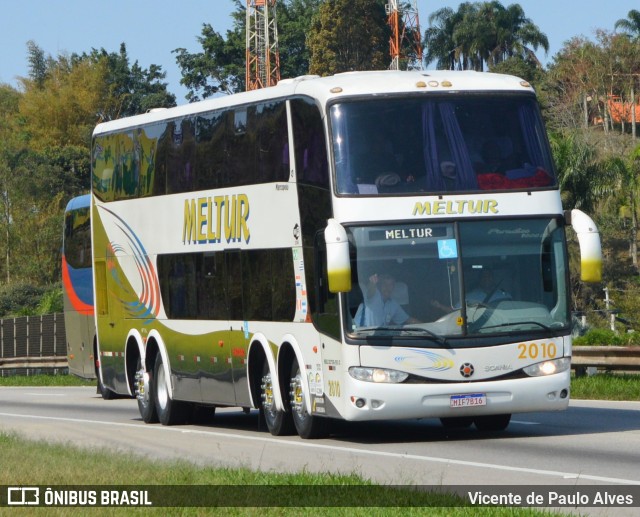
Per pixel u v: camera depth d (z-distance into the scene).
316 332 31.28
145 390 42.47
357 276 29.89
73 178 181.38
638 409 39.12
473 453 28.52
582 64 175.50
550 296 30.52
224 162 36.53
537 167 31.08
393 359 29.64
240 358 35.88
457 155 30.69
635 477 23.61
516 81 31.89
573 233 101.31
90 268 59.75
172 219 40.00
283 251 33.12
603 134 138.12
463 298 29.91
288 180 32.81
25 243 150.88
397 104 30.86
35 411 50.81
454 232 30.20
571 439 30.86
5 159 163.50
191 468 25.47
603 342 58.38
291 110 32.75
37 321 88.94
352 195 30.08
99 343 46.91
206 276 37.75
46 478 24.30
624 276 108.94
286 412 33.97
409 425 36.97
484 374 29.81
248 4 171.62
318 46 170.88
